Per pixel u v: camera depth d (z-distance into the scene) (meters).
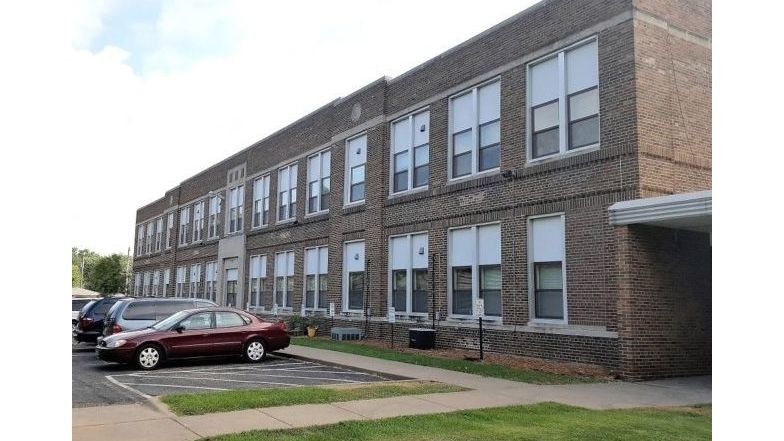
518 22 16.97
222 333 15.27
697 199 11.84
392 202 21.66
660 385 12.14
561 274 15.12
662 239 13.69
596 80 14.80
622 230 13.30
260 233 31.94
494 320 16.92
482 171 17.89
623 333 13.09
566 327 14.66
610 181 14.02
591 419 8.63
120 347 14.16
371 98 23.39
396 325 20.80
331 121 26.25
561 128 15.39
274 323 16.28
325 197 26.70
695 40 15.00
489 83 17.97
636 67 13.84
